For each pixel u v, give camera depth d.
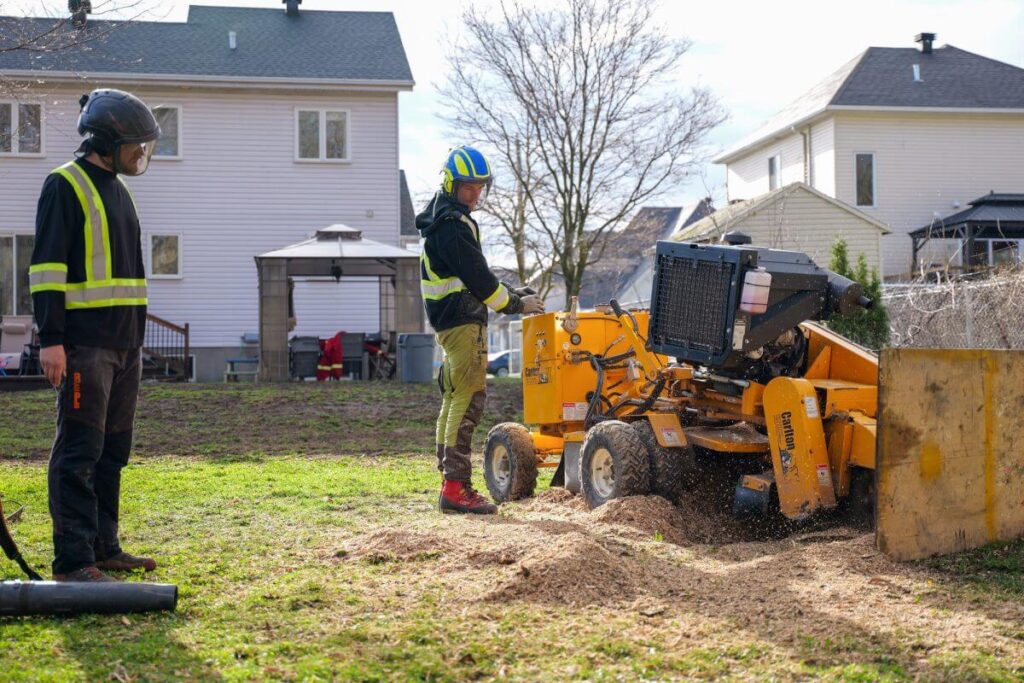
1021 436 5.91
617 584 4.88
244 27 28.47
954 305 15.76
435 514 7.12
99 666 3.85
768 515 6.27
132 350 5.23
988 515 5.74
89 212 4.95
